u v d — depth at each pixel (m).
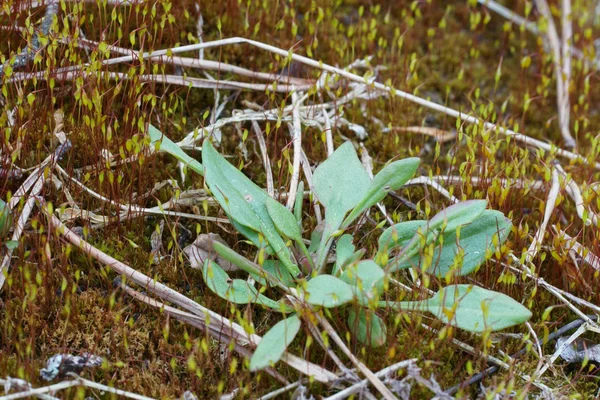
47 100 3.26
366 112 3.78
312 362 2.64
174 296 2.75
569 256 3.09
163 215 3.09
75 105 3.12
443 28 4.45
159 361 2.66
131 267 2.89
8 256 2.72
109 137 2.83
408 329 2.71
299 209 2.94
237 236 3.05
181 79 3.54
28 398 2.38
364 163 3.41
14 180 3.04
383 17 4.42
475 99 4.14
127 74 3.19
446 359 2.72
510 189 3.33
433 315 2.83
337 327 2.66
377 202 2.91
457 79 4.14
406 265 2.80
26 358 2.53
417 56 4.29
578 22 4.62
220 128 3.54
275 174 3.36
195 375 2.60
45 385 2.50
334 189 2.94
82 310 2.74
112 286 2.84
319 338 2.61
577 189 3.41
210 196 3.11
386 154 3.65
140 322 2.76
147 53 3.43
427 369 2.63
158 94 3.56
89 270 2.85
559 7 4.74
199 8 3.77
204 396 2.60
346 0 4.40
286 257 2.80
